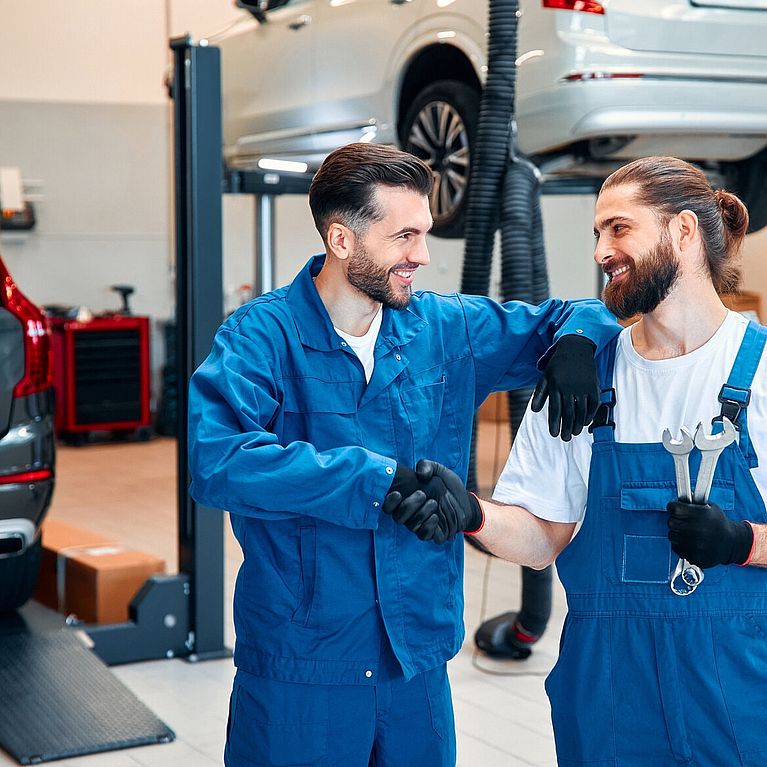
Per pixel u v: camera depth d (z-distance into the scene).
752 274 7.86
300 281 1.47
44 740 2.49
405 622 1.43
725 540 1.20
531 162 3.45
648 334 1.36
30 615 3.36
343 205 1.38
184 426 3.26
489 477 5.59
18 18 8.24
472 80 3.88
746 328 1.30
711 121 3.33
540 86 3.29
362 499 1.28
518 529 1.41
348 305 1.46
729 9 3.31
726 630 1.25
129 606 3.28
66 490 6.16
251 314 1.45
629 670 1.30
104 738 2.52
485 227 3.17
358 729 1.44
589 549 1.34
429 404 1.48
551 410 1.35
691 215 1.28
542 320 1.57
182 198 3.21
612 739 1.31
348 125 4.36
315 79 4.51
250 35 4.95
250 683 1.45
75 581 3.50
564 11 3.23
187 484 3.28
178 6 8.38
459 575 1.52
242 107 5.02
